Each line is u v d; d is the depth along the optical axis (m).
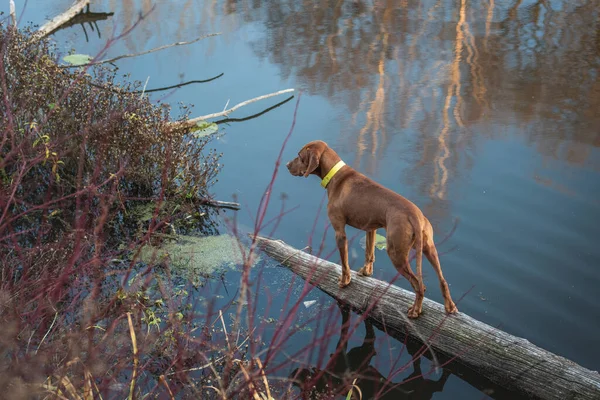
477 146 8.05
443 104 9.16
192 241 6.54
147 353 4.38
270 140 8.43
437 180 7.36
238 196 7.33
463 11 12.71
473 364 5.06
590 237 6.42
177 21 12.49
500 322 5.48
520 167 7.59
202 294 5.77
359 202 5.27
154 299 5.50
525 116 8.76
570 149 7.93
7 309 3.93
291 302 5.77
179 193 7.18
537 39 11.24
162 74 10.23
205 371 4.36
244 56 10.93
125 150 6.95
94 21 12.48
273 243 6.38
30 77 7.05
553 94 9.34
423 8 12.95
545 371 4.75
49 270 4.65
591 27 11.65
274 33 11.87
